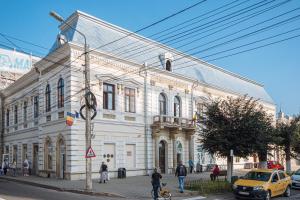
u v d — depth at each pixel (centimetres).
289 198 2064
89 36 3138
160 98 3741
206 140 2622
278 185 2031
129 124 3303
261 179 2002
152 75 3616
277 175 2075
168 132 3728
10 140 4453
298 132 3741
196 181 2489
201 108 4281
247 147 2503
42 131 3394
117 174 3125
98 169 2969
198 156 4131
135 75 3419
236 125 2512
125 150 3256
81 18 3209
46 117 3341
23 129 4000
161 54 3850
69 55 2919
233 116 2550
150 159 3488
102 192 2070
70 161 2819
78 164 2853
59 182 2650
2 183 2766
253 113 2581
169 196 1869
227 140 2506
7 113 4634
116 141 3159
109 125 3106
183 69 4216
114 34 3403
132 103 3384
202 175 3584
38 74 3550
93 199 1841
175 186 2478
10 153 4428
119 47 3344
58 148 3077
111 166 3102
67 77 2945
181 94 4003
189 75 4244
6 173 3731
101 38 3231
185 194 2112
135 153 3356
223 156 2634
